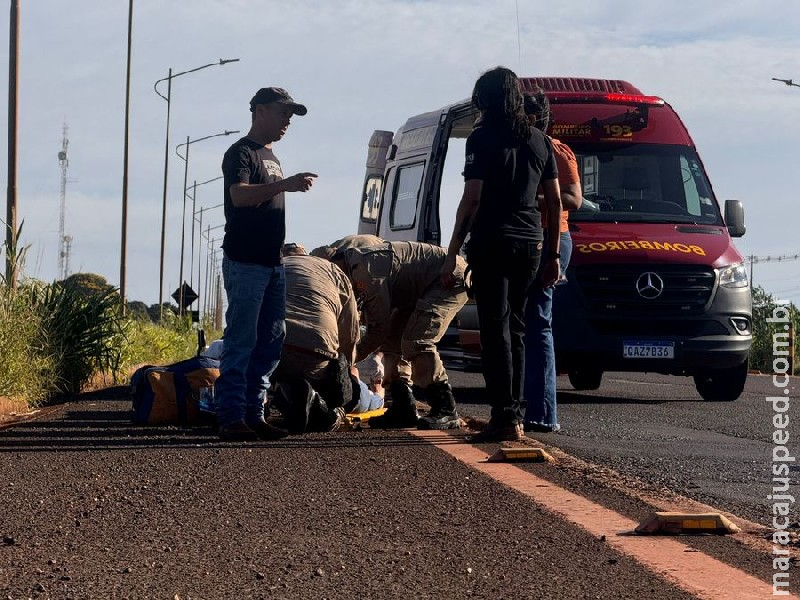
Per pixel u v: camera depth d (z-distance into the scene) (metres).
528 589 3.71
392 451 7.06
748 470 6.70
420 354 8.55
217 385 7.83
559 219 7.95
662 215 12.65
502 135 7.45
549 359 8.56
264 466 6.41
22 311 12.37
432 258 8.62
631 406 11.52
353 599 3.61
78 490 5.63
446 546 4.36
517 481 5.89
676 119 13.45
